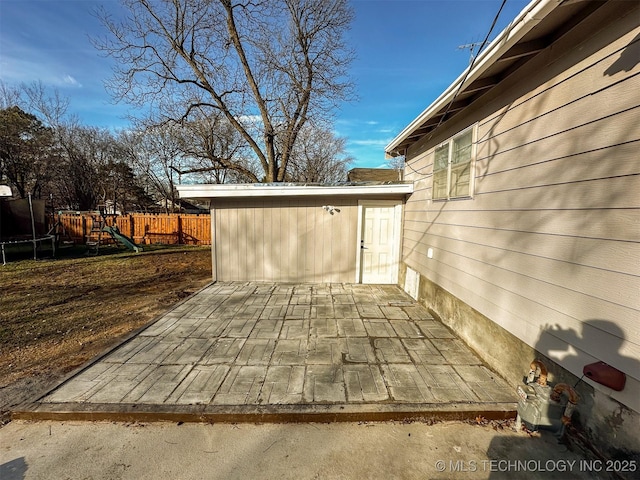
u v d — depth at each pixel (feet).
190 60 35.60
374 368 10.62
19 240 33.91
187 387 9.31
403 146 21.76
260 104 37.60
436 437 7.58
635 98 5.81
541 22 7.48
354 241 23.02
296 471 6.56
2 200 34.58
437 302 15.66
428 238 17.24
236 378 9.87
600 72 6.57
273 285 22.54
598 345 6.51
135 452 7.05
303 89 36.04
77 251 40.83
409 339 13.14
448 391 9.19
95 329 14.19
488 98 11.10
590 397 6.72
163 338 13.05
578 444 6.97
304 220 22.91
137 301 18.71
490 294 10.78
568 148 7.42
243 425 8.00
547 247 8.05
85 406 8.31
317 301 18.66
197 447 7.22
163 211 97.81
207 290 21.06
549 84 8.09
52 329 14.15
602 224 6.46
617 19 6.20
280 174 39.78
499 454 7.02
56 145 77.41
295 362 11.01
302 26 36.35
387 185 20.58
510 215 9.70
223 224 23.15
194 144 39.65
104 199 93.04
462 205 13.02
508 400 8.74
